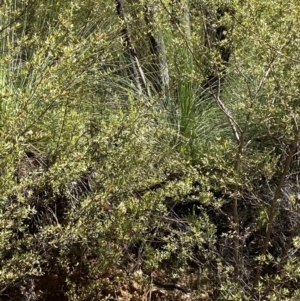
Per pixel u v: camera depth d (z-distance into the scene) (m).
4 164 2.46
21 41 2.92
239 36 3.04
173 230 3.13
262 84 3.12
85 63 2.88
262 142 3.68
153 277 3.27
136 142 2.92
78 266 2.97
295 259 2.95
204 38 3.39
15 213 2.50
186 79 3.76
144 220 3.00
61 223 2.94
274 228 3.42
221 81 3.86
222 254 3.32
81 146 2.88
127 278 3.12
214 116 3.91
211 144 3.48
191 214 3.56
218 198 3.36
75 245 2.96
